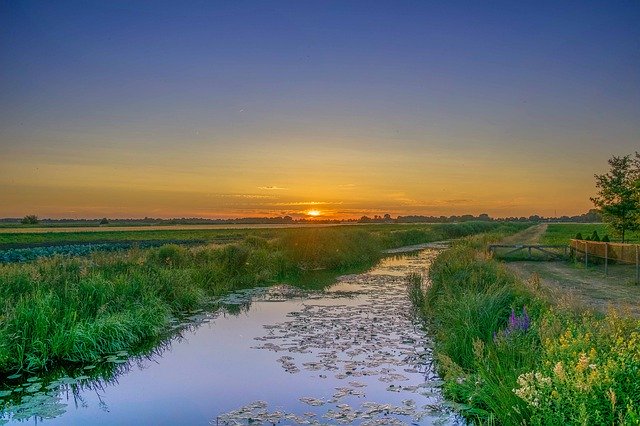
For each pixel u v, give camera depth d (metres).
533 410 5.20
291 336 11.91
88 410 7.54
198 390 8.32
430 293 15.70
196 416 7.23
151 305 13.48
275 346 10.99
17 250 27.70
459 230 70.38
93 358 10.05
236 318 14.19
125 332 11.24
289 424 6.80
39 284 12.39
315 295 18.33
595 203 29.50
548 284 17.78
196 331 12.58
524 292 11.13
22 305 10.34
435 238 61.50
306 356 10.17
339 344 11.09
